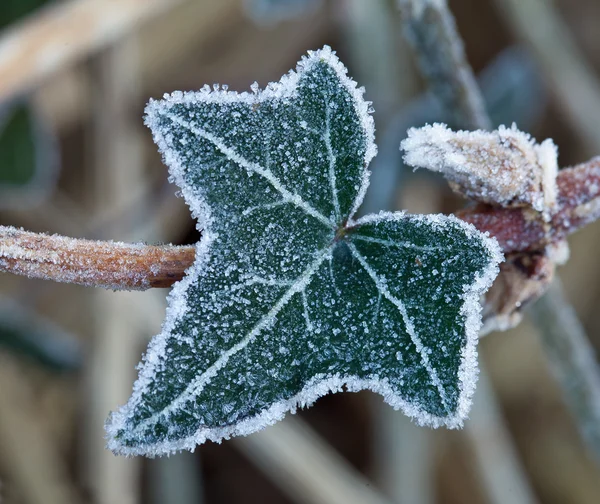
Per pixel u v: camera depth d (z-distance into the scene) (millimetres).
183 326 190
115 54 357
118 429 187
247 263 193
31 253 192
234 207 193
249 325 192
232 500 361
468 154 204
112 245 194
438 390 191
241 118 193
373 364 193
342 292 194
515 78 365
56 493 333
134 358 351
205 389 189
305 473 333
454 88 239
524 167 205
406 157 204
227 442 364
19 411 341
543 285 212
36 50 274
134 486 331
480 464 344
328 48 194
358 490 338
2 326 326
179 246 195
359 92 195
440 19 233
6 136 344
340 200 195
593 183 209
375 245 195
